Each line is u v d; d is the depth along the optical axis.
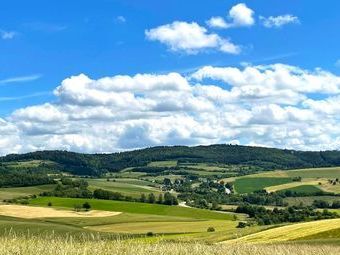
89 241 14.05
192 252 14.81
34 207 146.62
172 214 155.38
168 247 14.69
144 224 126.19
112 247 13.53
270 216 142.88
